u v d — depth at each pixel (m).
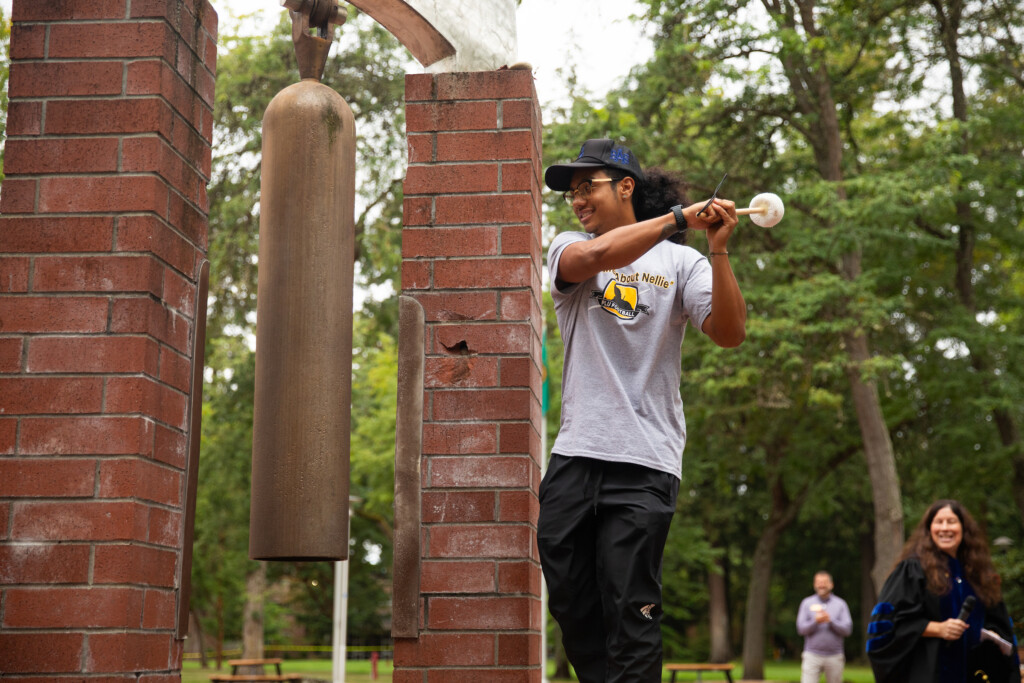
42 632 2.88
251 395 21.84
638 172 3.02
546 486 2.82
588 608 2.79
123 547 2.91
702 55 17.52
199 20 3.44
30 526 2.93
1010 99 19.80
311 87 3.25
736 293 2.71
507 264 3.56
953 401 20.55
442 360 3.52
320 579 42.66
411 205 3.62
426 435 3.48
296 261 3.11
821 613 12.42
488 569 3.38
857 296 17.55
